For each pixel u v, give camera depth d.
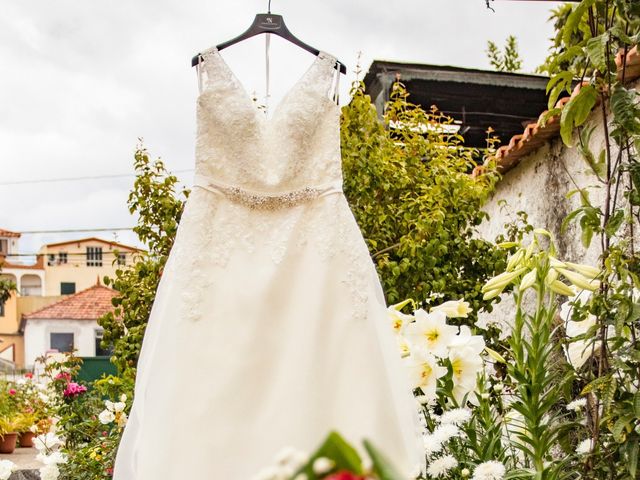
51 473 3.94
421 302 4.34
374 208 4.50
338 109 2.41
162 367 2.10
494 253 4.45
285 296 2.22
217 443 2.00
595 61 2.54
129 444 2.18
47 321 27.33
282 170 2.30
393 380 2.20
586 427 2.58
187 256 2.20
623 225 3.40
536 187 4.79
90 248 35.66
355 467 0.49
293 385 2.07
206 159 2.30
